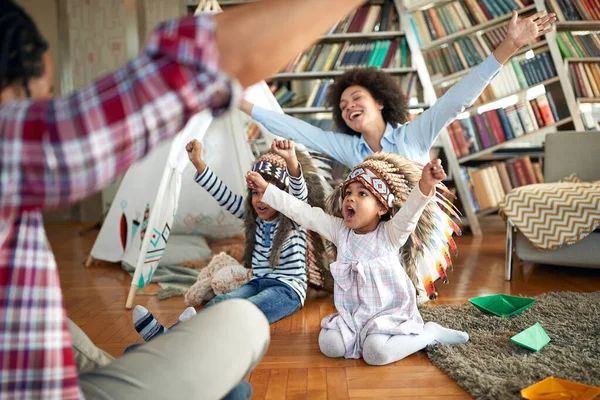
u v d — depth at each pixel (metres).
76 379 0.55
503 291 2.32
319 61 4.29
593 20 4.15
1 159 0.43
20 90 0.53
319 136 2.54
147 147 0.48
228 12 0.52
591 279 2.52
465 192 4.03
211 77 0.47
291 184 2.07
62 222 5.38
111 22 5.19
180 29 0.48
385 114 2.47
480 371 1.37
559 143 3.05
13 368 0.51
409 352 1.53
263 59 0.52
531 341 1.53
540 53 4.13
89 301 2.33
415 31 4.23
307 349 1.66
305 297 2.16
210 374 0.69
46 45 0.55
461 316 1.87
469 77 2.25
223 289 2.21
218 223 3.57
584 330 1.68
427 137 2.35
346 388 1.34
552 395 1.15
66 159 0.44
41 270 0.53
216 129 3.34
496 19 4.10
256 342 0.76
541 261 2.59
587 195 2.50
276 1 0.53
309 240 2.22
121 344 1.72
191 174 3.46
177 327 0.73
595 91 4.14
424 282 1.94
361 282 1.67
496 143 4.12
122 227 3.09
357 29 4.30
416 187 1.58
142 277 2.31
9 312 0.51
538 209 2.54
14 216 0.48
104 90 0.46
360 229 1.76
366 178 1.71
